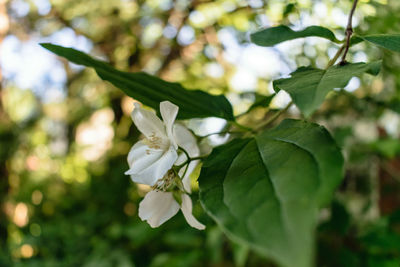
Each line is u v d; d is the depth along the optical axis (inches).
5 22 44.6
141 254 32.5
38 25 44.2
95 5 38.8
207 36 30.3
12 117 52.0
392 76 20.2
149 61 43.8
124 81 8.4
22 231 43.4
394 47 7.2
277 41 8.1
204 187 5.8
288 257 3.9
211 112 8.7
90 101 50.9
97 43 44.2
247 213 4.9
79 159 50.1
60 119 55.6
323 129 6.2
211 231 23.1
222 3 24.7
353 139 28.0
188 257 25.4
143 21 38.3
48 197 43.9
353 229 23.8
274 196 5.0
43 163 50.4
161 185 7.8
